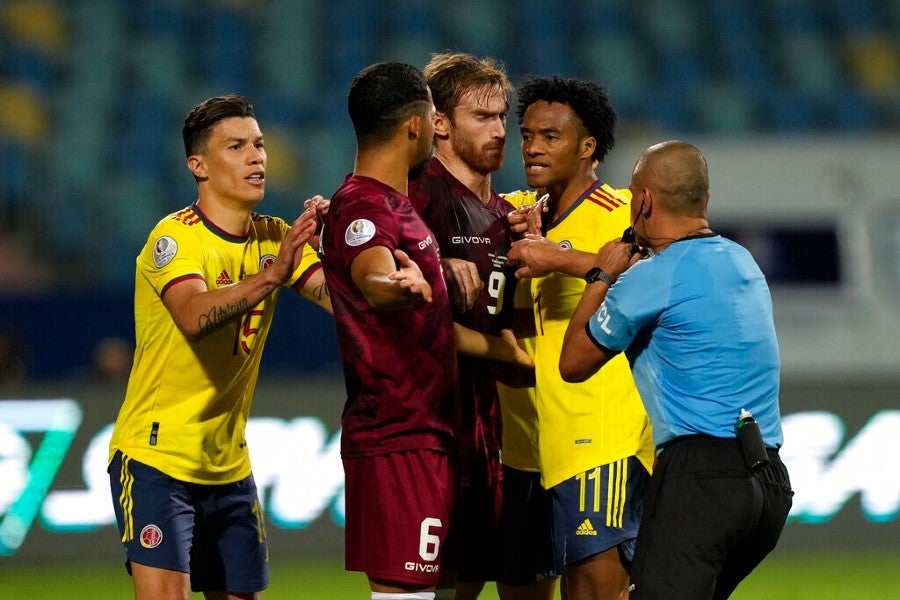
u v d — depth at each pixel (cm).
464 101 1593
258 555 1639
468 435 1623
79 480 3133
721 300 1380
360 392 1396
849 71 6919
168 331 1551
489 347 1545
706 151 4741
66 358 3912
